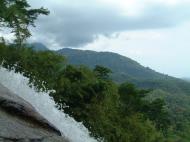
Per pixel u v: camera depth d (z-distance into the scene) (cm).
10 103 1434
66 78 4031
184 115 17038
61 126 2561
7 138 1188
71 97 3972
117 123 4734
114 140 4309
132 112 5406
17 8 4175
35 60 3881
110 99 4500
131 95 6078
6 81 2561
